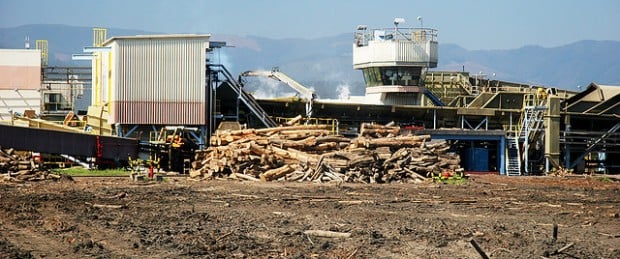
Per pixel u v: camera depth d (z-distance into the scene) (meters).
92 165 61.81
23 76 87.75
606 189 52.78
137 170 56.81
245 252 23.97
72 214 32.19
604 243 27.20
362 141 57.19
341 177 53.56
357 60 94.88
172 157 64.69
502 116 82.94
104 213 32.69
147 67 68.81
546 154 78.06
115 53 68.31
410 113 81.31
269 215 32.78
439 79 99.44
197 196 41.22
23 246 24.70
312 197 41.22
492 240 26.73
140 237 26.36
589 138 80.81
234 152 55.50
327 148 57.81
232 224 29.70
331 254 23.92
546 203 40.56
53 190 42.84
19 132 56.16
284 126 67.81
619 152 82.38
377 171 54.53
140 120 68.62
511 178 63.69
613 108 83.50
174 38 69.12
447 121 82.81
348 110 79.38
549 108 78.06
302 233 27.36
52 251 23.98
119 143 61.78
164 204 36.81
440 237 26.94
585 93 84.50
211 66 70.88
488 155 78.12
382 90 92.12
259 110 73.62
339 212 34.28
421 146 57.81
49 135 57.91
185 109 69.12
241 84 72.44
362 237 26.89
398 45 91.31
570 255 24.44
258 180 53.47
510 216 34.34
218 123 72.38
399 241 26.30
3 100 87.19
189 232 27.47
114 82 68.38
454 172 57.41
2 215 31.42
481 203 40.00
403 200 40.53
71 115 72.75
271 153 56.12
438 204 38.94
